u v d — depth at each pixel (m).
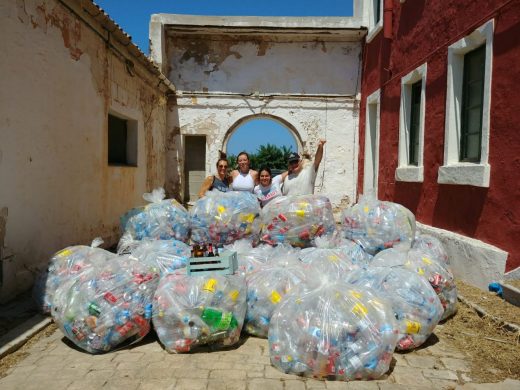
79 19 5.70
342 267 3.79
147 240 4.52
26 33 4.46
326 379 2.83
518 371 3.01
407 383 2.82
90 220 6.10
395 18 8.12
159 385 2.73
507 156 4.63
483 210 5.05
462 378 2.91
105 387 2.70
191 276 3.32
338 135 11.34
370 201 4.87
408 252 4.15
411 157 7.63
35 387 2.70
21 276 4.34
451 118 5.80
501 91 4.73
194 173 11.66
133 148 8.42
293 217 4.49
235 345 3.34
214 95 11.29
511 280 4.42
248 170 5.99
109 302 3.20
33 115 4.60
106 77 6.73
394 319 2.99
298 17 10.83
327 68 11.30
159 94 10.27
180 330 3.16
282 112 11.34
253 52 11.34
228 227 4.46
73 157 5.56
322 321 2.86
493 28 4.87
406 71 7.46
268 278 3.55
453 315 4.04
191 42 11.29
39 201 4.71
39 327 3.58
